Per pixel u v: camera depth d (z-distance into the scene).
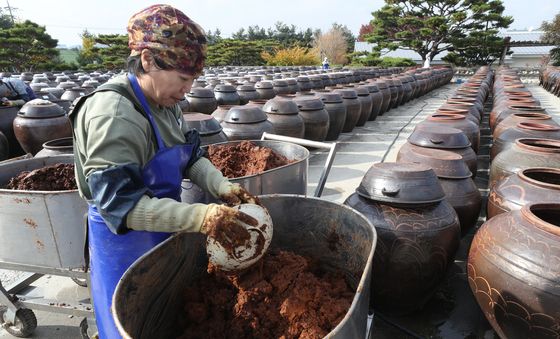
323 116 7.82
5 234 2.65
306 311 1.79
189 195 3.08
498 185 3.43
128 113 1.64
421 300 3.05
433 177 2.95
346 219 2.16
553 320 2.08
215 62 45.56
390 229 2.77
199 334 1.87
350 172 7.02
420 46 34.47
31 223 2.58
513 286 2.20
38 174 3.13
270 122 6.16
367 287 1.62
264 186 3.29
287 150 4.15
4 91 6.59
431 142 4.56
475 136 5.78
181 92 1.74
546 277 2.08
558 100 17.95
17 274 3.73
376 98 12.15
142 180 1.66
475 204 3.75
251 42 46.84
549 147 4.26
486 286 2.39
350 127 10.38
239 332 1.81
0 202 2.55
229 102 10.37
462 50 34.91
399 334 2.96
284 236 2.39
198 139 2.21
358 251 2.11
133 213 1.54
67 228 2.61
